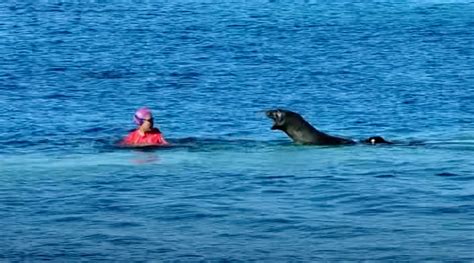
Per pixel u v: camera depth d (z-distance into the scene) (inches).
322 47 1967.3
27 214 721.0
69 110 1295.5
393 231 670.5
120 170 872.9
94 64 1734.7
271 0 2787.9
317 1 2819.9
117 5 2635.3
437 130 1148.5
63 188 803.4
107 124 1186.6
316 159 916.6
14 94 1422.2
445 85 1519.4
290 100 1392.7
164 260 611.8
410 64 1750.7
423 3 2770.7
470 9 2640.3
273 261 608.4
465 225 684.1
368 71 1669.5
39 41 2004.2
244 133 1108.5
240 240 652.7
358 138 1098.1
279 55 1854.1
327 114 1282.0
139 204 748.0
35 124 1179.3
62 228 684.1
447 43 2031.3
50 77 1585.9
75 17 2393.0
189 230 677.3
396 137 1099.3
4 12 2458.2
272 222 694.5
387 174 848.3
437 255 616.7
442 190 789.2
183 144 1004.6
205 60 1788.9
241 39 2071.9
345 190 789.9
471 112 1284.4
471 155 934.4
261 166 885.2
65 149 987.9
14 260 613.3
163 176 846.5
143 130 997.8
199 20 2375.7
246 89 1486.2
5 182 826.2
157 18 2402.8
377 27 2295.8
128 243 647.1
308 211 725.3
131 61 1772.9
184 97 1411.2
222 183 816.9
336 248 633.6
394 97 1409.9
